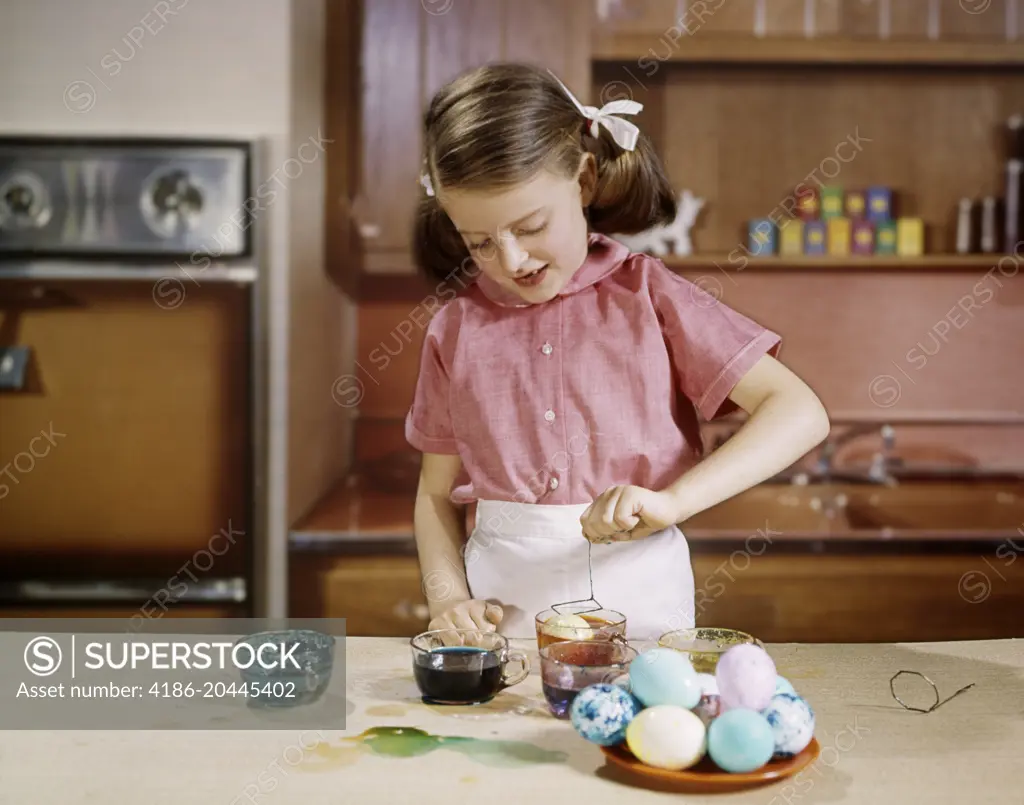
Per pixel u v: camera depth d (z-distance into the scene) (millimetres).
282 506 2396
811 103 3270
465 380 1349
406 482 3102
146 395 2369
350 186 2740
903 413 3373
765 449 1146
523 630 1271
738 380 1235
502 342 1341
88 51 2385
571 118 1177
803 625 2439
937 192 3289
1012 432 3355
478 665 964
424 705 976
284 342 2381
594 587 1257
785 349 3365
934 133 3273
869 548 2430
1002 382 3355
